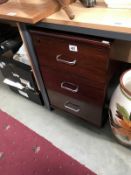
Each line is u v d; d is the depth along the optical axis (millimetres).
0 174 1012
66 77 938
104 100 910
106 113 1077
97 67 768
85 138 1098
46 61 938
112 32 634
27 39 898
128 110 797
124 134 915
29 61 1030
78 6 786
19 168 1024
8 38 1331
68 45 773
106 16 679
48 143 1104
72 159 1013
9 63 1183
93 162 987
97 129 1131
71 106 1112
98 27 644
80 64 813
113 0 708
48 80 1050
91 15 702
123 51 870
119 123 880
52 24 755
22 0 871
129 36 615
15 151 1100
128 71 851
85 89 917
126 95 781
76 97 1009
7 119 1285
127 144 982
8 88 1542
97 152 1024
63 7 725
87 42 703
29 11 757
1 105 1401
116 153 1005
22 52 1106
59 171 979
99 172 945
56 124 1202
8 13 774
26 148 1103
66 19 706
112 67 838
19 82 1296
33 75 1121
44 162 1025
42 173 985
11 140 1157
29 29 852
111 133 1097
